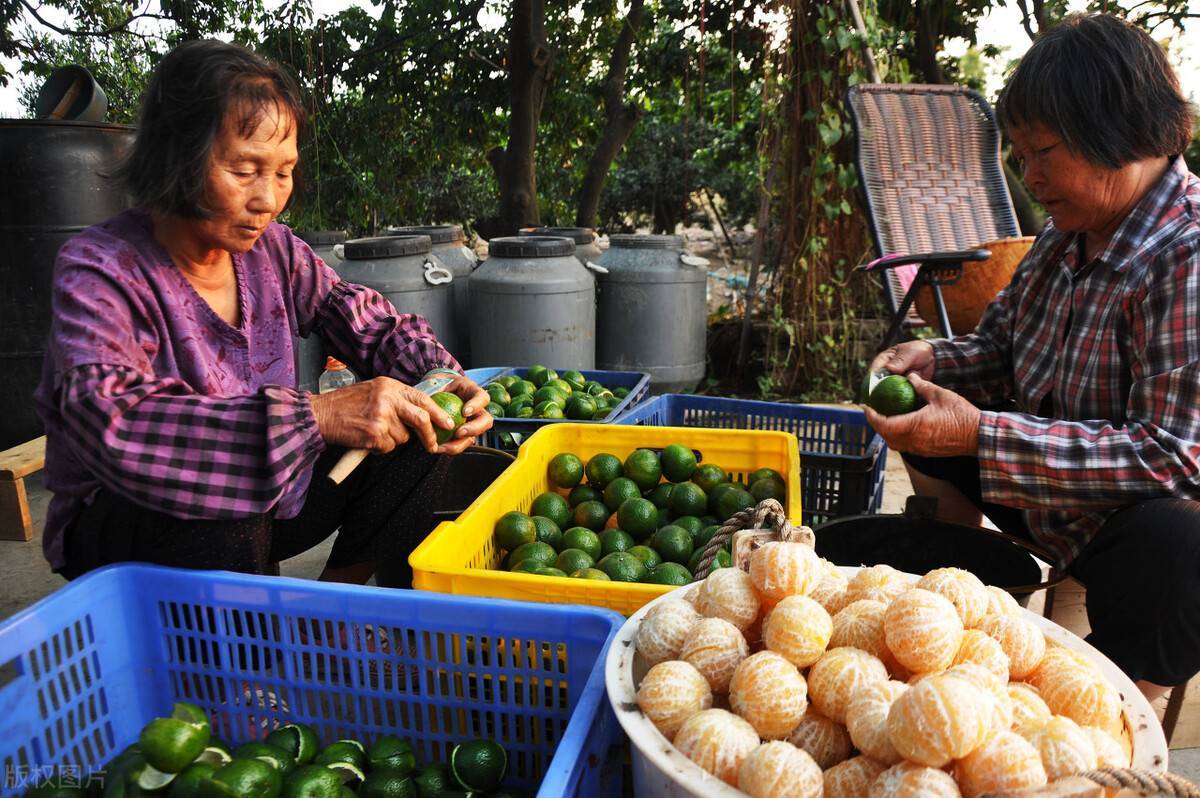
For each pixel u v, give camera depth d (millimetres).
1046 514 2043
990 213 3861
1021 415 1845
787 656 1262
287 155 1697
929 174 3832
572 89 9945
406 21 9266
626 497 2545
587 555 2221
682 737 1160
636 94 9750
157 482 1569
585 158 11062
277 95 1639
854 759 1144
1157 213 1789
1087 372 1948
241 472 1604
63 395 1560
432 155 10117
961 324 3604
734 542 1605
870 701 1156
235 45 1657
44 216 4043
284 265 2168
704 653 1294
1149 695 1772
